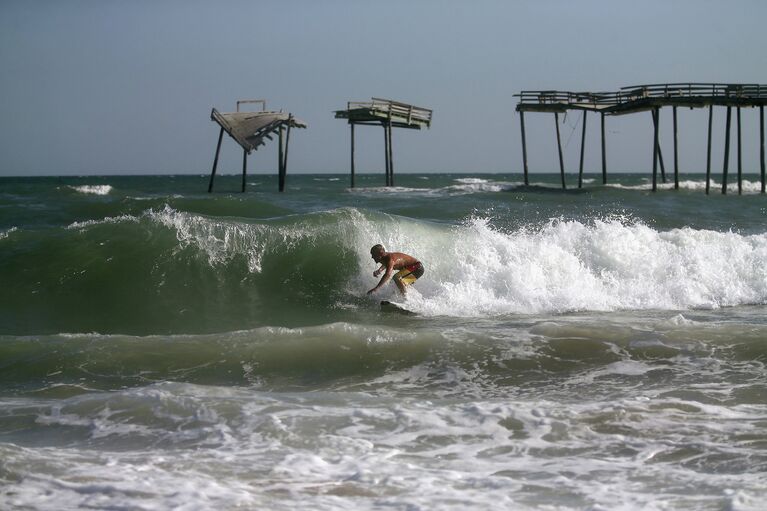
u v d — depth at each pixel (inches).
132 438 861.2
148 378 1154.0
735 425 886.4
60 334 1365.7
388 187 5802.2
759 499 647.8
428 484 696.4
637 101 4753.9
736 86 4510.3
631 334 1307.8
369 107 5068.9
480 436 855.7
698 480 712.4
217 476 713.0
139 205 2957.7
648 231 2043.6
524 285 1771.7
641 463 768.3
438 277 1839.3
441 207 3213.6
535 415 920.3
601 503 647.1
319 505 634.8
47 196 4458.7
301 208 3440.0
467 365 1196.5
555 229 2020.2
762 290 1860.2
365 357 1229.1
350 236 1903.3
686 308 1718.8
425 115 5413.4
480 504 642.8
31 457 751.1
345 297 1786.4
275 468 741.3
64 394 1076.5
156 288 1755.7
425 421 903.7
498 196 4458.7
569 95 4970.5
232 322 1605.6
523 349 1254.3
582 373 1152.8
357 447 817.5
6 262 1768.0
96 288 1733.5
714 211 3538.4
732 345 1253.7
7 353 1226.0
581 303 1710.1
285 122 5265.8
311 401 991.0
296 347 1258.0
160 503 629.3
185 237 1855.3
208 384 1133.1
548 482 708.7
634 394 1043.9
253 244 1868.8
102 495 646.5
